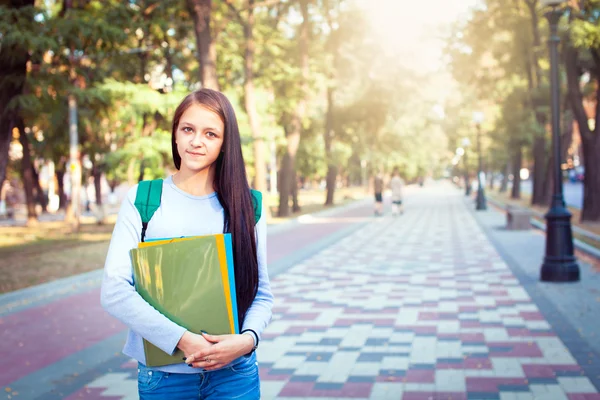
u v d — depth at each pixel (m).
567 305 8.81
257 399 2.36
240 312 2.29
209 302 2.14
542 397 5.16
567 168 84.50
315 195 64.00
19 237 23.77
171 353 2.08
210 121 2.25
